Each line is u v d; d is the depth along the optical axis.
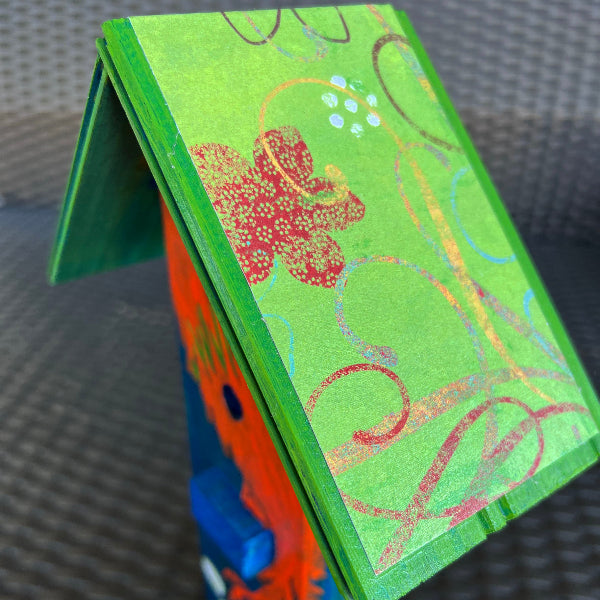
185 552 0.35
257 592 0.25
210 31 0.19
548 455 0.20
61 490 0.38
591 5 0.58
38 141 0.66
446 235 0.22
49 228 0.66
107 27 0.17
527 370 0.21
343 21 0.23
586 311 0.54
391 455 0.17
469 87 0.62
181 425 0.44
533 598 0.32
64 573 0.33
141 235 0.29
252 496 0.23
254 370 0.16
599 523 0.37
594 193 0.64
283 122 0.19
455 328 0.20
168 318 0.55
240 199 0.17
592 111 0.61
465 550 0.17
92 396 0.46
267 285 0.17
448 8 0.60
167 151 0.17
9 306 0.55
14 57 0.63
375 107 0.22
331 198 0.19
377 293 0.19
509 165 0.64
